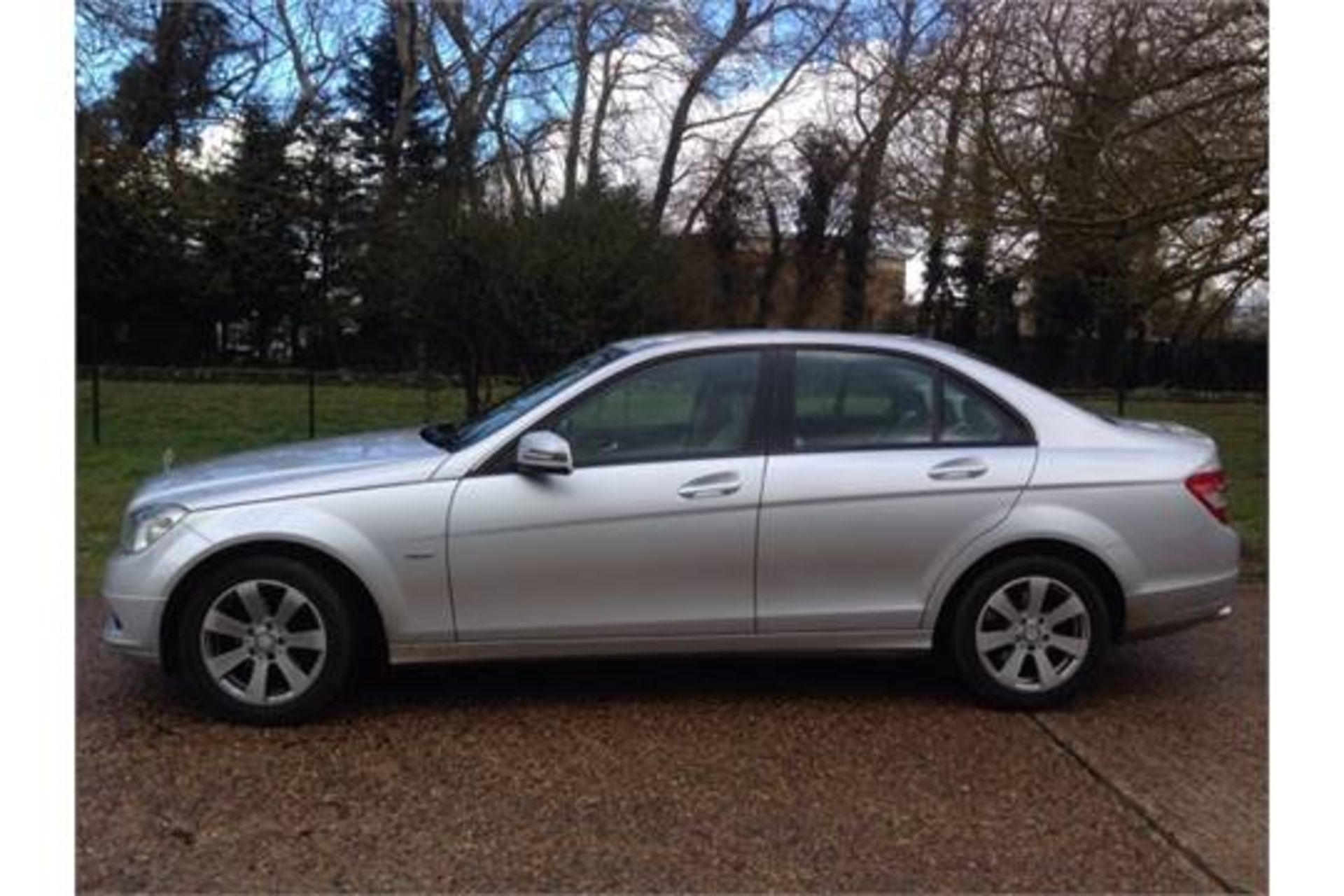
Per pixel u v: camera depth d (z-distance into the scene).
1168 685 5.59
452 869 3.64
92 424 15.66
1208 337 28.67
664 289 14.58
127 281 30.05
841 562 5.05
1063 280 12.75
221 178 31.52
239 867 3.65
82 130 19.19
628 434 5.08
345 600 4.89
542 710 5.11
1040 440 5.23
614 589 4.95
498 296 13.59
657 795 4.21
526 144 29.42
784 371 5.19
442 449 5.17
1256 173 9.79
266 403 21.23
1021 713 5.16
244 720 4.84
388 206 21.78
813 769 4.48
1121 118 10.24
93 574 7.42
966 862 3.73
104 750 4.59
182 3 27.03
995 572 5.12
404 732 4.82
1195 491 5.22
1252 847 3.85
